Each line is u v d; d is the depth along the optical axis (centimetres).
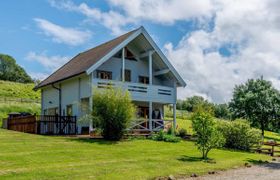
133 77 2777
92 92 2161
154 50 2664
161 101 2673
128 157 1445
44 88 3097
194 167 1321
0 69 10619
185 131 2625
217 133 1631
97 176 1047
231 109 3691
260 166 1526
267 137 4309
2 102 4850
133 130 2430
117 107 2002
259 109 3506
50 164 1186
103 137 2047
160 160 1423
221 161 1542
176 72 2764
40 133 2328
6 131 2289
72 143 1747
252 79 3681
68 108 2672
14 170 1060
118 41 2548
